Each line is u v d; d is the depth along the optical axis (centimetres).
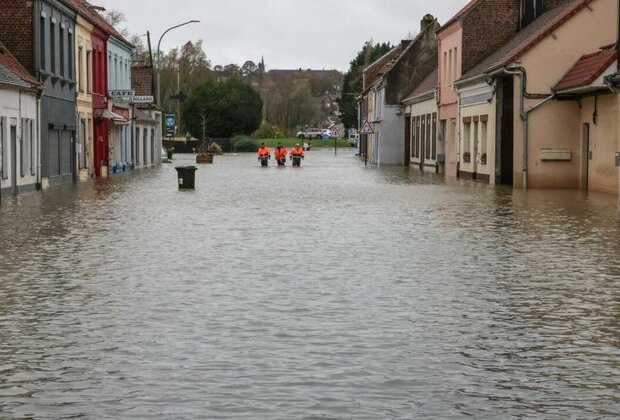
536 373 1371
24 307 1855
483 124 6900
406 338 1586
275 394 1259
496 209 4200
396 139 11025
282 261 2486
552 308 1850
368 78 14662
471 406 1212
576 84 5478
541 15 7381
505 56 6338
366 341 1562
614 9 5991
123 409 1197
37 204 4562
